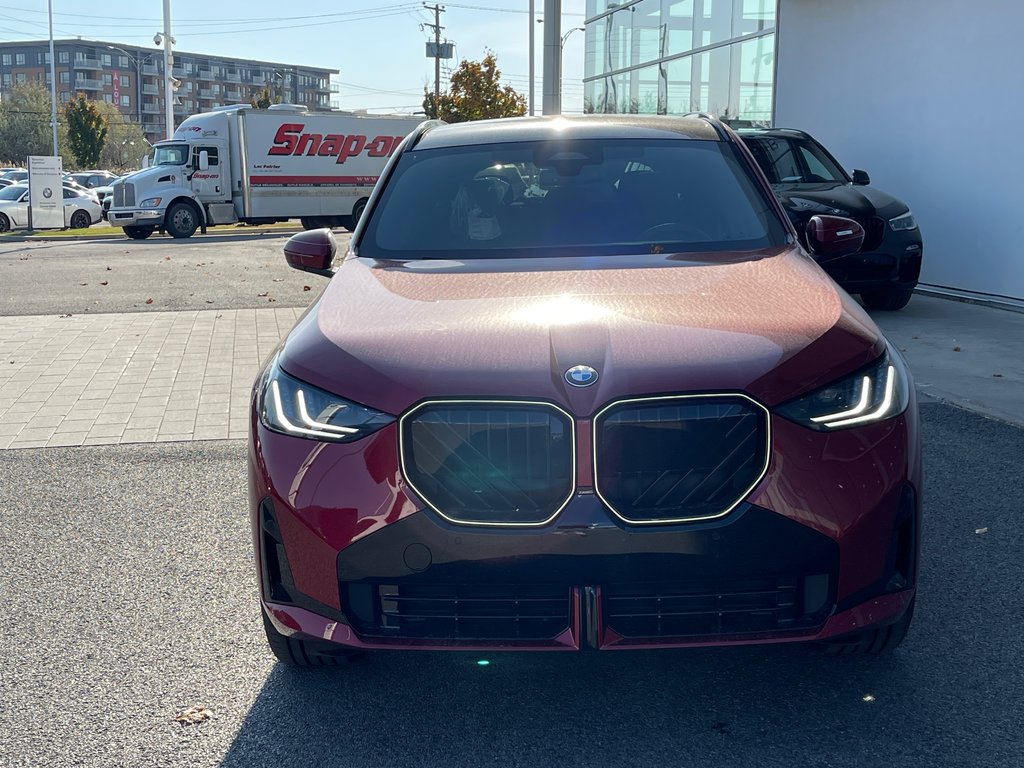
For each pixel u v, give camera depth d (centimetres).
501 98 4109
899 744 264
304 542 261
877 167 1149
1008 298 986
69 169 8856
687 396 250
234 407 657
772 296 299
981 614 342
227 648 331
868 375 268
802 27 1261
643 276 321
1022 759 256
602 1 1872
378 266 354
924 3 1059
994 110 980
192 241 2334
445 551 249
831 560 253
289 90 16462
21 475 526
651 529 245
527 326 276
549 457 249
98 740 277
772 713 282
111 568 401
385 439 255
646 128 431
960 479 487
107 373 764
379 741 274
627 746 268
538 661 317
